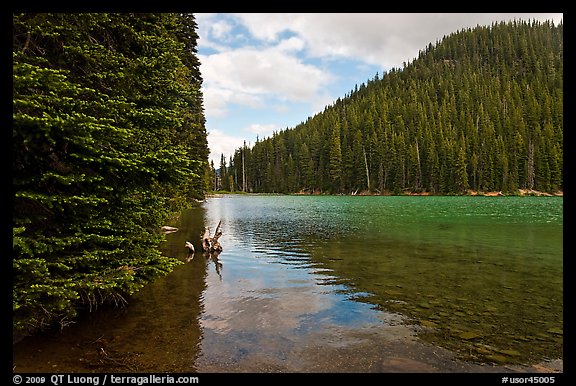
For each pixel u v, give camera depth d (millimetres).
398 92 135125
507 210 39062
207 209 45188
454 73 150375
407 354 6043
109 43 7684
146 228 8727
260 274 11664
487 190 76000
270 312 8047
